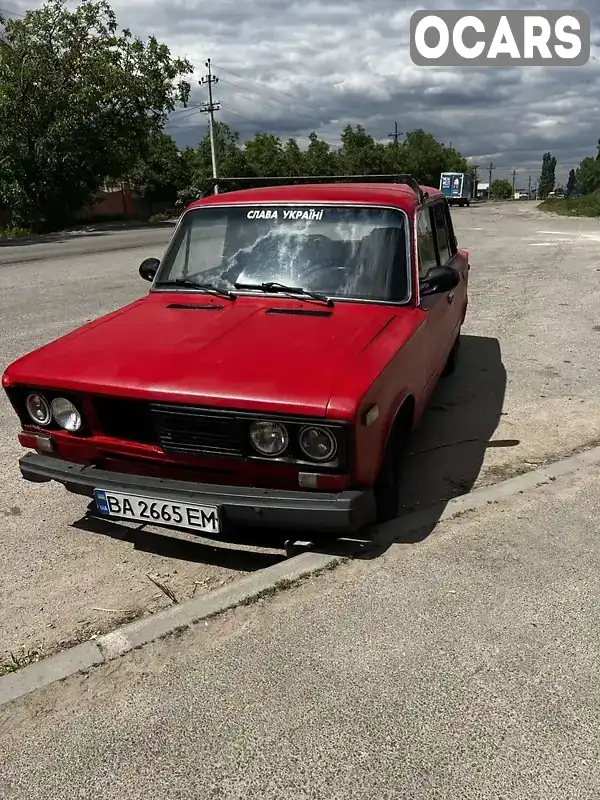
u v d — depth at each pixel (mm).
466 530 3654
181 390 3006
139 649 2826
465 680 2621
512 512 3836
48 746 2385
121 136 35656
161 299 4098
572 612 2996
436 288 3961
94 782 2246
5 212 34438
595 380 6273
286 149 65312
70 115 32875
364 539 3580
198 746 2365
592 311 9141
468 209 49156
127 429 3227
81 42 33125
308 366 3086
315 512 2926
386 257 3908
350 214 4035
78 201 36156
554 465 4410
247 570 3467
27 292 11211
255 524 3027
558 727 2400
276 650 2799
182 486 3123
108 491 3215
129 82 34312
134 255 16906
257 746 2355
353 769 2260
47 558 3594
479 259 14891
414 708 2494
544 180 180625
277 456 2982
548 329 8227
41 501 4207
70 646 2912
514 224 26953
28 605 3203
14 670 2740
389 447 3496
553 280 11680
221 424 2996
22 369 3363
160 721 2473
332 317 3631
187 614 3020
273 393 2902
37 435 3471
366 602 3078
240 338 3396
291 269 3936
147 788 2221
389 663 2715
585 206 35188
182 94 37000
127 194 50188
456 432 5117
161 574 3441
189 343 3387
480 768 2252
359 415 2867
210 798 2178
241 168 58312
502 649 2779
